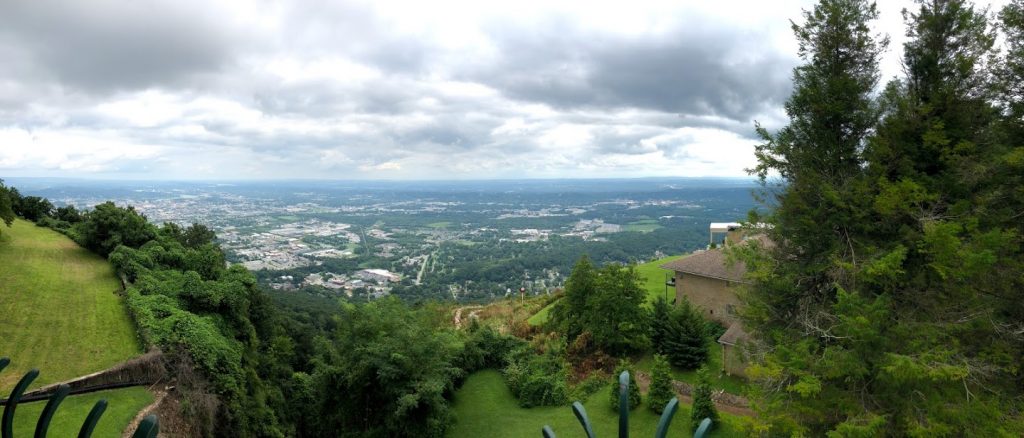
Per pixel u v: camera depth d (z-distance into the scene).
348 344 28.75
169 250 33.34
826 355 18.59
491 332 36.59
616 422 27.16
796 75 26.36
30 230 38.00
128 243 34.06
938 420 16.52
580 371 33.53
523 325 41.22
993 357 18.42
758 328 25.09
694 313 34.97
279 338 36.50
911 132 22.19
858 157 23.92
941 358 16.81
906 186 20.06
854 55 25.34
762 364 22.58
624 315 34.81
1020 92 24.44
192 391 19.84
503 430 27.52
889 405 17.81
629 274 35.75
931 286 20.27
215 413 20.48
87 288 27.02
